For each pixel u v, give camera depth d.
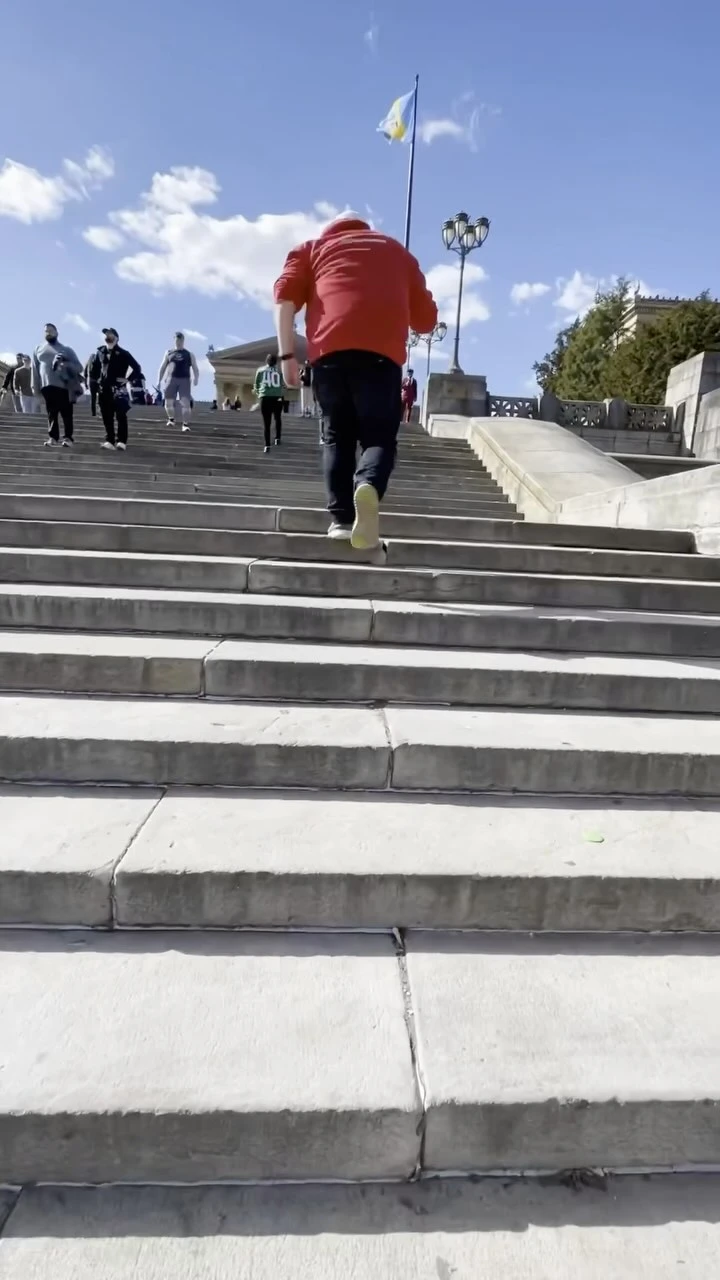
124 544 3.80
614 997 1.61
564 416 16.11
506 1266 1.19
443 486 9.86
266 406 11.04
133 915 1.76
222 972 1.63
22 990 1.54
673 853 1.94
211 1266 1.17
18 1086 1.32
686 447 15.51
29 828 1.92
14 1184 1.32
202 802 2.11
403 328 3.42
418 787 2.24
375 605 3.23
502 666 2.71
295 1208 1.29
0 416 12.68
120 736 2.20
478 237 16.95
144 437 11.71
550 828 2.04
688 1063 1.44
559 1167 1.38
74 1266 1.16
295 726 2.35
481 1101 1.34
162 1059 1.39
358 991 1.59
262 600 3.17
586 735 2.39
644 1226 1.28
